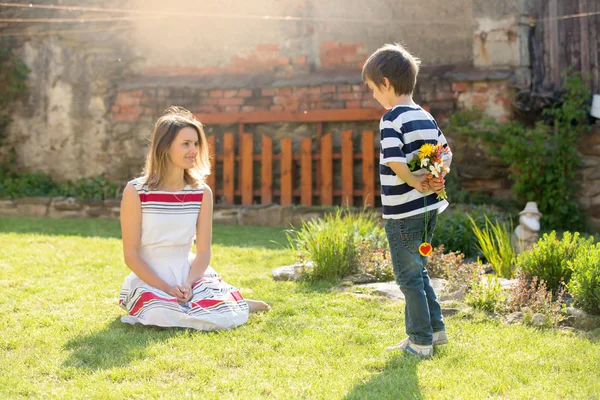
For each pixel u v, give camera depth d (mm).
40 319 3596
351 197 8641
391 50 3031
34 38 10156
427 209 2918
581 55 8023
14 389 2541
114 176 9859
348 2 9164
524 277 4172
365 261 4828
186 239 3740
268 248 6312
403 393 2480
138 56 9953
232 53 9633
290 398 2447
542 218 7707
